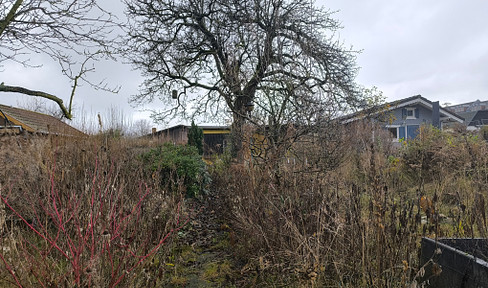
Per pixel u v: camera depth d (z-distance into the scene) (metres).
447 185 4.88
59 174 4.08
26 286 2.26
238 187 4.82
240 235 4.28
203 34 11.93
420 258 2.74
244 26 7.32
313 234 3.10
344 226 3.04
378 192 2.70
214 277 3.43
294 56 5.21
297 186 3.93
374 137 9.90
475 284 2.06
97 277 2.09
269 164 4.61
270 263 3.25
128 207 3.42
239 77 5.69
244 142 5.42
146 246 3.15
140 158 6.16
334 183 3.92
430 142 8.14
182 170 6.12
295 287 3.01
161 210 3.94
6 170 3.89
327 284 2.87
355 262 2.88
